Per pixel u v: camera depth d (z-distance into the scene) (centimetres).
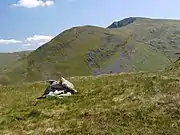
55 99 3738
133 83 3762
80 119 2759
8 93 4834
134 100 3069
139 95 3203
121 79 4253
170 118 2509
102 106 3050
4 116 3269
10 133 2684
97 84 4278
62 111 3127
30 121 2959
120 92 3469
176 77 3759
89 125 2564
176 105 2736
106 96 3428
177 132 2262
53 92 4012
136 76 4269
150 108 2758
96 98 3431
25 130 2719
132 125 2458
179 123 2400
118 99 3206
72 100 3572
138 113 2684
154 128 2362
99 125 2530
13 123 2978
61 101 3562
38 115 3108
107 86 3903
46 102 3659
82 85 4431
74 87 4269
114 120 2605
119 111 2800
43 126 2736
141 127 2402
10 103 4097
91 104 3216
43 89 4744
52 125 2716
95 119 2694
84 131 2445
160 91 3209
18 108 3644
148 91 3284
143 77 4038
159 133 2270
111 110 2856
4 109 3766
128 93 3356
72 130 2502
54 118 2933
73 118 2834
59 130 2547
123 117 2645
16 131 2722
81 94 3809
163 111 2661
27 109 3456
